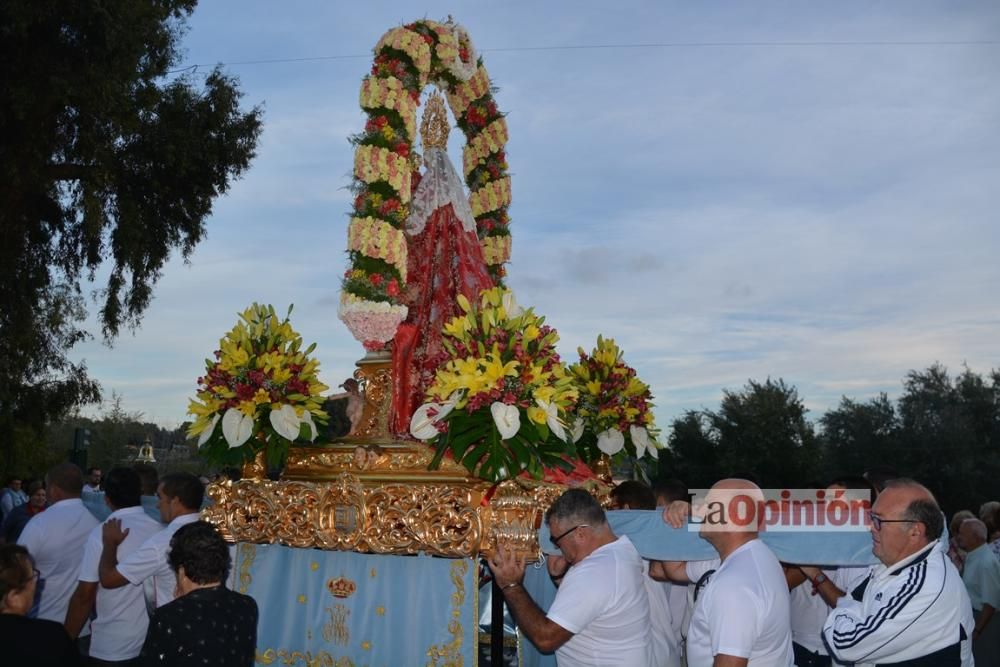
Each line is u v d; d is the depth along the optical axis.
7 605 3.17
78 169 17.72
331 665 4.24
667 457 33.62
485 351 4.00
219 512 4.54
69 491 5.30
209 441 4.74
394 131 4.60
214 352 4.74
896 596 3.13
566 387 4.14
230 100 19.58
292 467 4.63
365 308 4.30
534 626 3.43
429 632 3.97
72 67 15.87
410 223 4.95
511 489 3.94
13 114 15.65
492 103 5.69
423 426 4.07
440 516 3.85
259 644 4.49
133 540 4.77
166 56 19.06
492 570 3.73
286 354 4.72
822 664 4.63
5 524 10.12
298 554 4.49
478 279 5.02
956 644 3.11
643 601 3.55
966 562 7.05
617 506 4.75
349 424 5.15
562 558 4.09
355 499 4.06
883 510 3.25
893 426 37.50
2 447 18.95
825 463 36.56
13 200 17.08
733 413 33.53
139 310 19.11
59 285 20.70
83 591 4.48
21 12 14.63
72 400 20.47
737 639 2.95
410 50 4.67
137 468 6.19
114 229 18.50
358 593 4.23
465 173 5.77
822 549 3.49
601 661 3.43
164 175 19.16
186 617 3.20
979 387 38.47
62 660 3.18
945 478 35.34
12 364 18.80
